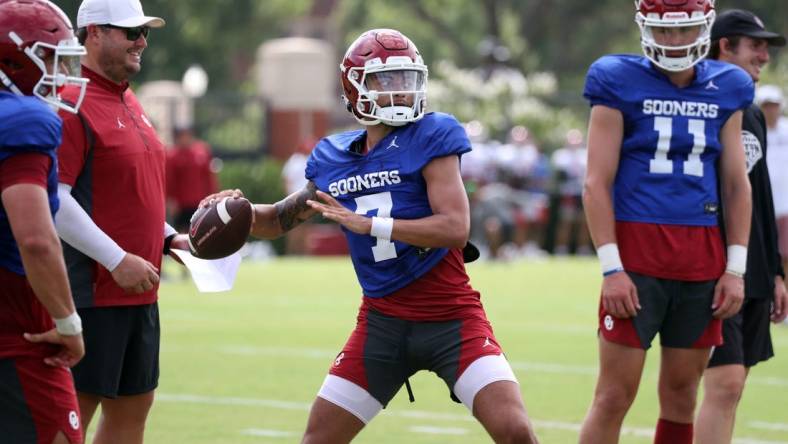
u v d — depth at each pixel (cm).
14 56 1617
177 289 6053
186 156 6638
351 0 19138
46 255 1564
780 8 14238
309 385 3438
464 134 1898
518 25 17025
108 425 2125
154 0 14450
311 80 10706
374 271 1934
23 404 1630
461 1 17612
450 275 1925
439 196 1875
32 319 1652
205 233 2005
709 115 2152
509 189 8431
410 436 2814
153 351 2105
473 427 2919
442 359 1908
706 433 2322
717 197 2178
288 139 10681
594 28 16688
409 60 1889
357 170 1933
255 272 7019
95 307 2014
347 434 1942
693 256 2138
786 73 9512
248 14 15100
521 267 7488
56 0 12538
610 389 2144
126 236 2038
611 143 2147
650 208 2136
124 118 2056
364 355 1938
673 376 2209
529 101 10231
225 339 4300
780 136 4725
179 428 2866
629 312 2108
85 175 2009
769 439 2805
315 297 5656
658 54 2130
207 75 15100
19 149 1565
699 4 2098
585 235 8681
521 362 3853
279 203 2038
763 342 2519
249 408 3112
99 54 2044
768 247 2481
